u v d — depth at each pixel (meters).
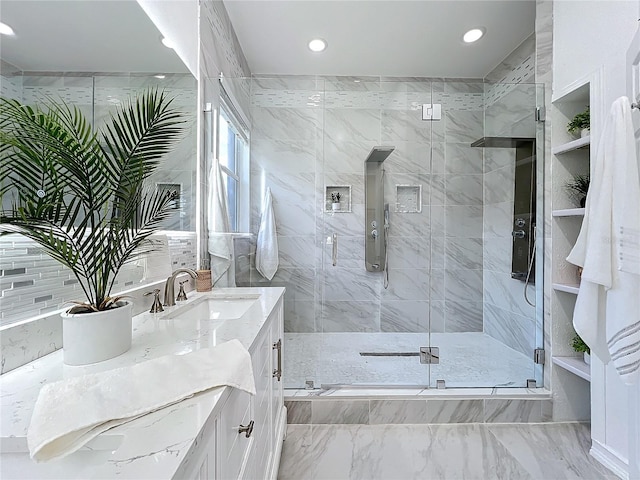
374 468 1.50
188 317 1.39
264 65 2.91
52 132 0.68
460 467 1.51
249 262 2.50
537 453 1.61
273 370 1.37
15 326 0.72
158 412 0.51
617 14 1.49
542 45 2.02
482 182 2.65
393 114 2.60
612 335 1.25
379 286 2.68
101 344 0.74
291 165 2.54
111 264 0.82
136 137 0.85
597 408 1.57
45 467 0.46
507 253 2.44
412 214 2.68
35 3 0.81
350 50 2.70
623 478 1.43
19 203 0.70
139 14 1.25
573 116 1.93
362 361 2.34
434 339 2.68
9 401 0.57
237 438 0.75
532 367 2.10
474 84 3.09
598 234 1.30
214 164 1.98
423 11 2.23
